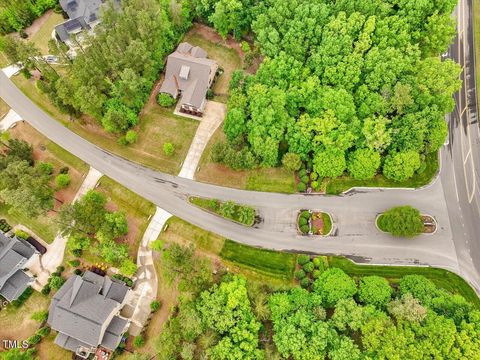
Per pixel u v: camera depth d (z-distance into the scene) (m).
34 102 103.75
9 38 94.06
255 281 81.06
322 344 67.25
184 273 75.62
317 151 86.62
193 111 98.62
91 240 85.81
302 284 79.19
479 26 105.00
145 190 91.50
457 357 62.66
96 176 93.50
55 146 97.50
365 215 86.50
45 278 84.00
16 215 90.06
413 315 67.44
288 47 91.56
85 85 90.75
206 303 72.69
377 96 84.50
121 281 80.81
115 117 90.00
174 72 98.31
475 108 96.19
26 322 80.31
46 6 114.94
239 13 99.56
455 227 84.94
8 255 81.31
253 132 85.94
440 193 87.88
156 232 87.00
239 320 71.88
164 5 104.12
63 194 91.69
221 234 86.31
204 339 70.75
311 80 87.06
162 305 80.25
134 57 91.50
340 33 89.94
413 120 82.19
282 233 86.00
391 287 78.25
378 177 89.50
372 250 83.69
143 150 95.75
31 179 81.56
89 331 72.50
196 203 89.62
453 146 92.44
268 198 89.19
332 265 82.62
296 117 91.69
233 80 94.31
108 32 96.56
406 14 91.88
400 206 84.50
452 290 79.62
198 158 94.06
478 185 88.50
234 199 89.50
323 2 93.62
